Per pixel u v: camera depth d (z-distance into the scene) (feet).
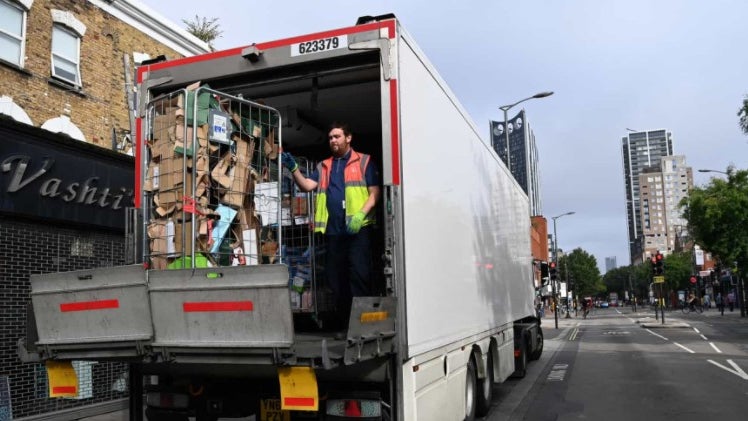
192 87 15.49
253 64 17.03
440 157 19.57
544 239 180.34
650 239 572.51
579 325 132.87
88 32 37.70
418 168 16.93
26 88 33.40
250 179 16.56
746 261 106.52
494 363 29.73
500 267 31.27
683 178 575.79
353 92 19.60
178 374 15.98
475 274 24.64
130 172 33.91
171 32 44.42
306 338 17.12
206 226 14.94
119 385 31.24
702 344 71.26
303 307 19.34
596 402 32.48
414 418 15.61
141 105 17.76
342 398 14.78
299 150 24.59
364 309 13.07
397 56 15.64
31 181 27.76
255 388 16.34
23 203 27.43
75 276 14.66
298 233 19.92
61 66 36.01
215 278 13.08
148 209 16.51
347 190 17.08
